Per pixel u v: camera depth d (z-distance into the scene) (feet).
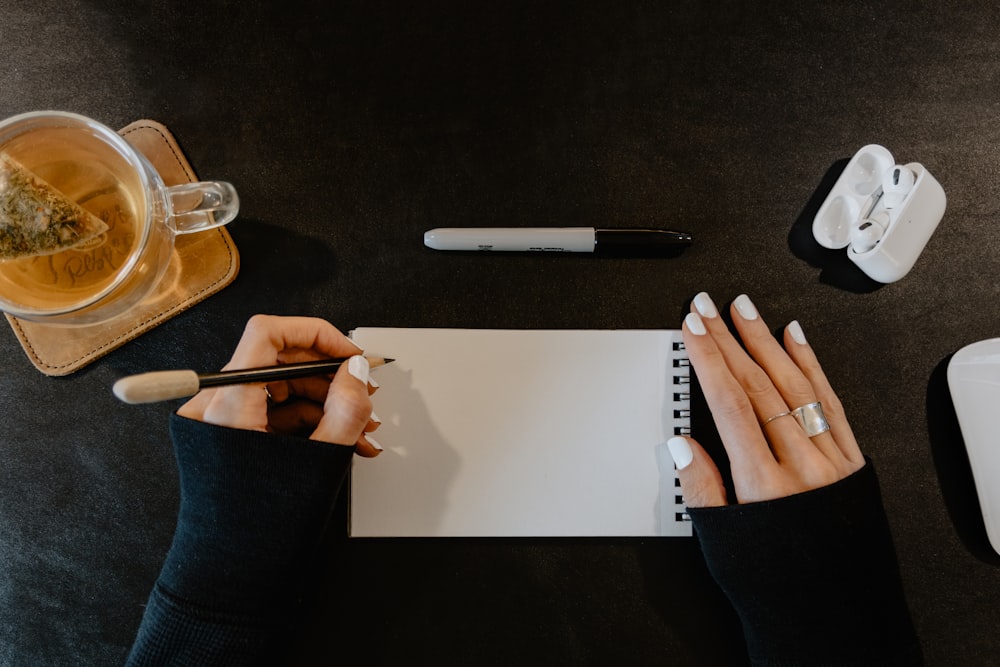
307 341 1.78
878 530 1.80
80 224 1.60
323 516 1.59
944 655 1.93
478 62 2.00
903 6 1.97
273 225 1.97
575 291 1.98
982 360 1.90
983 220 1.97
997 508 1.88
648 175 1.98
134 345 1.94
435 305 1.97
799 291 1.99
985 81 1.98
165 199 1.66
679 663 1.92
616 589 1.93
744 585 1.77
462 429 1.94
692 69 2.00
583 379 1.95
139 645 1.56
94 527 1.93
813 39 1.99
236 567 1.53
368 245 1.97
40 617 1.92
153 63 1.96
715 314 1.92
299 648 1.92
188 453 1.59
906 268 1.89
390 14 1.99
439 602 1.93
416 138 1.99
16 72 1.95
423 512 1.93
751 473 1.81
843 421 1.91
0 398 1.94
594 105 1.98
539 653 1.93
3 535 1.93
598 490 1.94
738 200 1.98
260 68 1.98
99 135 1.58
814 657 1.72
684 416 1.95
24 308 1.58
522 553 1.94
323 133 1.98
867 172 1.92
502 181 1.99
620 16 1.98
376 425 1.85
